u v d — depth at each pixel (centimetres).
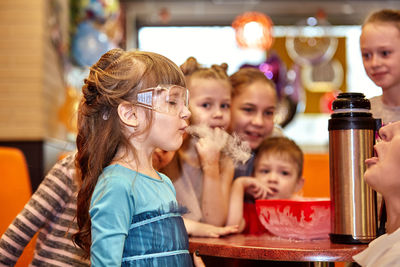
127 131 112
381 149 113
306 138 702
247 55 700
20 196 208
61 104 471
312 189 229
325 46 695
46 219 139
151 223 108
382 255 106
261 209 140
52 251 139
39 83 421
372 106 184
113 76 113
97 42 464
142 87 112
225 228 147
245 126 189
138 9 686
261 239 137
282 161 179
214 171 159
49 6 440
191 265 116
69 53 468
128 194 105
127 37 684
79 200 114
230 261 174
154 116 112
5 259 135
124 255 106
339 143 123
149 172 114
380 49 168
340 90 708
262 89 189
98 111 114
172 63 119
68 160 141
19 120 420
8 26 423
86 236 116
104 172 109
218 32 707
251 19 560
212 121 174
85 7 459
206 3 683
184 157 163
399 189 109
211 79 174
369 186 120
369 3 678
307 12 701
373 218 122
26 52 421
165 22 708
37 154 415
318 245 121
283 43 703
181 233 113
